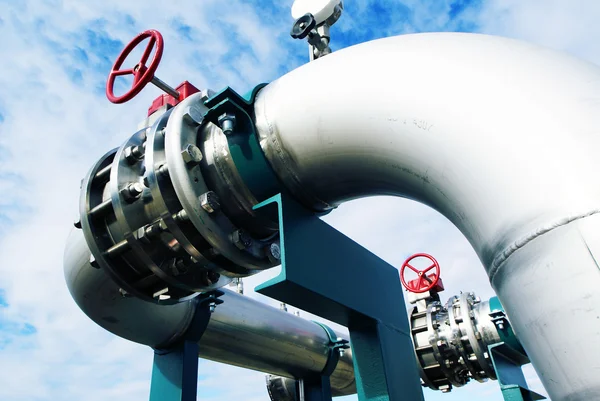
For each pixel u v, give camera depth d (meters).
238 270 2.37
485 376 5.07
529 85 1.42
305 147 1.96
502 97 1.43
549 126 1.30
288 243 1.91
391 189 1.92
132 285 2.47
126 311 3.02
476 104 1.47
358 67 1.84
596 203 1.15
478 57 1.59
